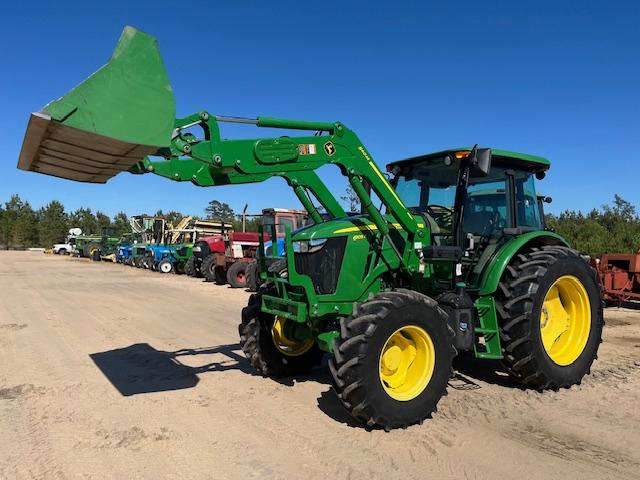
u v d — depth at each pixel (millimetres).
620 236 17875
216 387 5387
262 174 4660
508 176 5707
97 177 4215
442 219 5613
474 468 3531
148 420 4445
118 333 8406
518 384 5422
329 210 5211
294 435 4102
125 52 3496
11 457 3727
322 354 5902
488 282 5051
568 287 5523
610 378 5645
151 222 27938
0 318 9844
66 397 5066
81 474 3465
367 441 3977
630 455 3730
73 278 20094
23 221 70812
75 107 3275
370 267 4992
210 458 3697
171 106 3609
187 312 10883
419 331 4328
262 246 5320
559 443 3936
